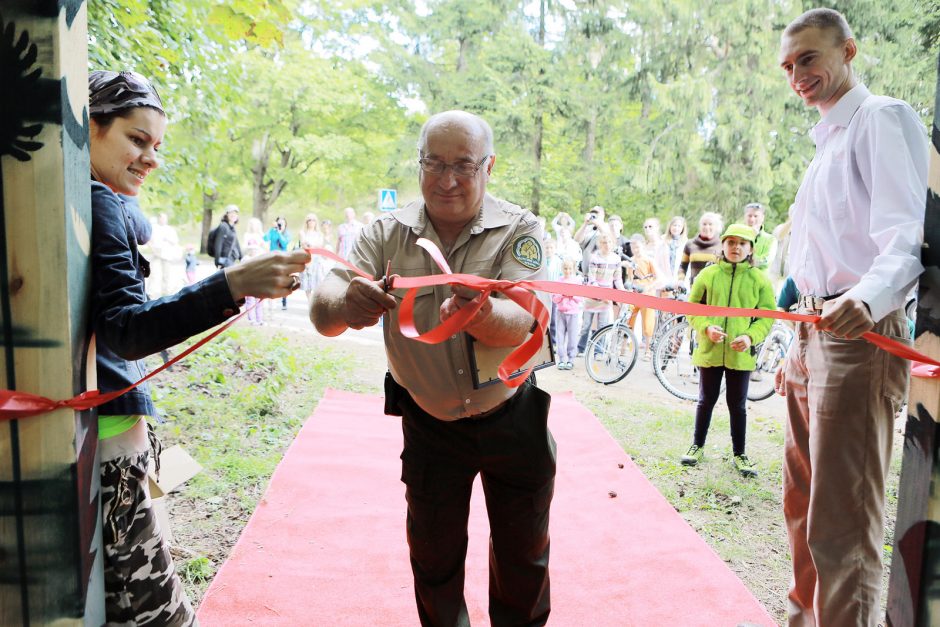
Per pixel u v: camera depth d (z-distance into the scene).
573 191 21.05
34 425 1.20
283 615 2.47
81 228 1.25
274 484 3.69
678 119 18.08
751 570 3.05
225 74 6.29
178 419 4.73
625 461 4.32
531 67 20.73
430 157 1.68
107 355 1.50
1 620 1.24
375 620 2.47
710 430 5.22
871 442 1.94
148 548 1.59
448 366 1.76
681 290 7.45
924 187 1.82
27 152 1.13
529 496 1.90
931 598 1.32
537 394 1.88
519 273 1.73
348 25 22.00
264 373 6.10
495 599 2.05
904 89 15.18
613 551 3.07
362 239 1.84
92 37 4.58
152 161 1.56
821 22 2.00
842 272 1.98
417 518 1.93
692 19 18.84
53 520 1.22
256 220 11.58
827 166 2.02
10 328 1.17
